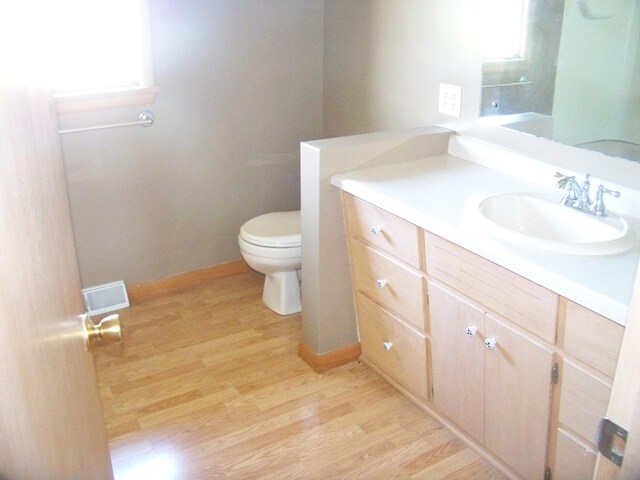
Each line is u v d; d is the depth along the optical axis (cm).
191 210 320
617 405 77
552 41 206
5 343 55
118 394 243
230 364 262
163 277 323
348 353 259
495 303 173
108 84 281
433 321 204
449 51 246
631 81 186
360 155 234
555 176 203
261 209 341
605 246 164
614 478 79
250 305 312
